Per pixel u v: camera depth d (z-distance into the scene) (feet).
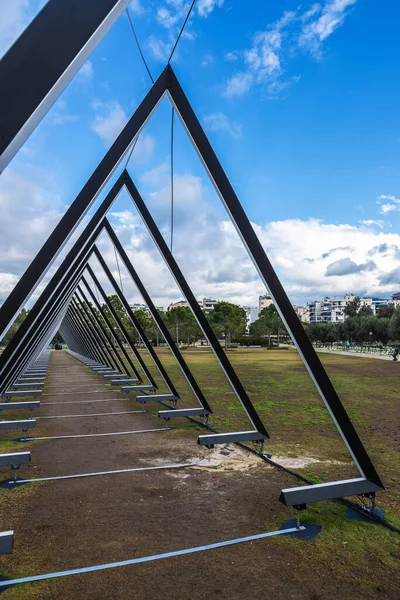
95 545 11.10
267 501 14.07
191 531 11.88
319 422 27.48
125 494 14.87
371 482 12.96
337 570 9.80
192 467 18.04
